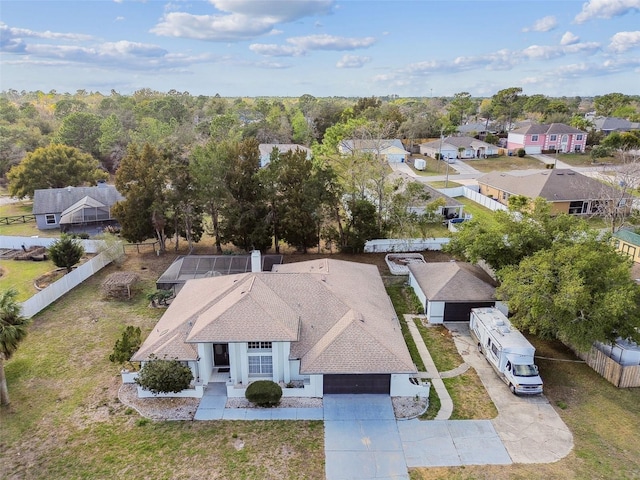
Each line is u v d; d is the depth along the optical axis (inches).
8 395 892.0
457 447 767.7
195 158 1601.9
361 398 893.2
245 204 1617.9
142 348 946.7
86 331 1152.2
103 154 3535.9
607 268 953.5
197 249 1774.1
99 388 924.6
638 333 901.2
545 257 979.9
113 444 770.2
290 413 850.1
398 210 1692.9
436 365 1012.5
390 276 1472.7
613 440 783.7
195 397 895.7
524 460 740.0
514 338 979.3
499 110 4778.5
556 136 3695.9
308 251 1742.1
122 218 1644.9
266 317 914.1
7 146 2950.3
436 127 4180.6
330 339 911.7
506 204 2345.0
